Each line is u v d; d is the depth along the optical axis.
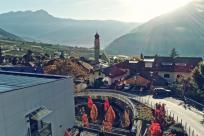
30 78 55.75
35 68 103.56
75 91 81.12
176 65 99.44
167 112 59.72
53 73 99.44
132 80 86.38
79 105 71.56
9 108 37.91
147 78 86.00
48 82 48.91
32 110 43.66
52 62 112.69
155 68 100.25
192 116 57.22
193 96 70.50
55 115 51.47
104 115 64.25
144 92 79.69
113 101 70.38
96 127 56.78
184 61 103.56
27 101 42.31
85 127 56.75
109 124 54.50
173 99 71.31
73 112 60.16
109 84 92.00
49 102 49.22
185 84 76.00
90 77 97.88
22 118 41.00
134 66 104.38
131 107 62.19
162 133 47.66
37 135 44.81
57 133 52.22
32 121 43.69
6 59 151.62
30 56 148.62
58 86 52.69
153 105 63.91
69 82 57.59
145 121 52.97
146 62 102.69
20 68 100.00
